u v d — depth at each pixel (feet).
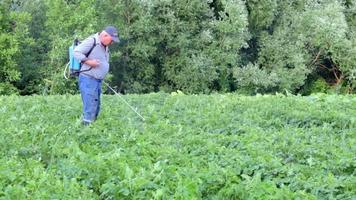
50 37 115.14
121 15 121.60
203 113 54.60
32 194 27.71
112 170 31.58
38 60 120.47
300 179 31.65
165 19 122.52
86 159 32.94
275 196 27.91
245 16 123.13
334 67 134.41
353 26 138.92
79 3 116.16
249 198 28.14
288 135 44.01
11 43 112.78
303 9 135.74
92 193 28.60
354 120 50.52
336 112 53.16
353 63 127.85
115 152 35.06
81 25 114.83
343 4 138.31
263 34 131.75
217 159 36.24
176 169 32.48
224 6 124.67
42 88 116.88
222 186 30.50
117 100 63.46
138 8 120.47
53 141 39.68
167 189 28.53
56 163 35.06
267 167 33.83
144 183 28.84
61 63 116.06
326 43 128.57
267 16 129.49
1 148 37.60
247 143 40.86
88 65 47.21
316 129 47.37
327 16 128.26
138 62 124.98
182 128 46.73
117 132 43.78
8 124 45.85
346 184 30.45
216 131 47.01
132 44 122.42
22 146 38.32
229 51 126.21
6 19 115.85
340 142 42.29
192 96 70.85
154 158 36.68
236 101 63.72
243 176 31.19
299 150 38.47
